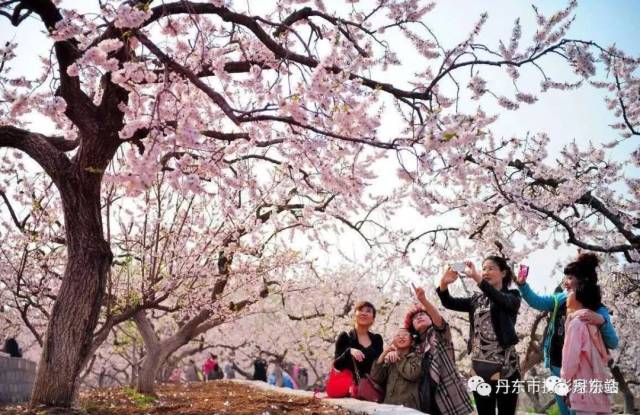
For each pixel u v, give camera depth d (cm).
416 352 683
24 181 1061
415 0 730
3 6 616
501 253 1136
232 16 655
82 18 635
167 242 1036
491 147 939
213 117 806
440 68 679
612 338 587
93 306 706
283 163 833
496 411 637
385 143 604
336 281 2248
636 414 1991
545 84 817
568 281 605
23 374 1180
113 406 892
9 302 1561
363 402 712
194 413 805
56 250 1186
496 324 616
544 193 1083
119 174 557
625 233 963
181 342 1179
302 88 610
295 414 742
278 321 2827
